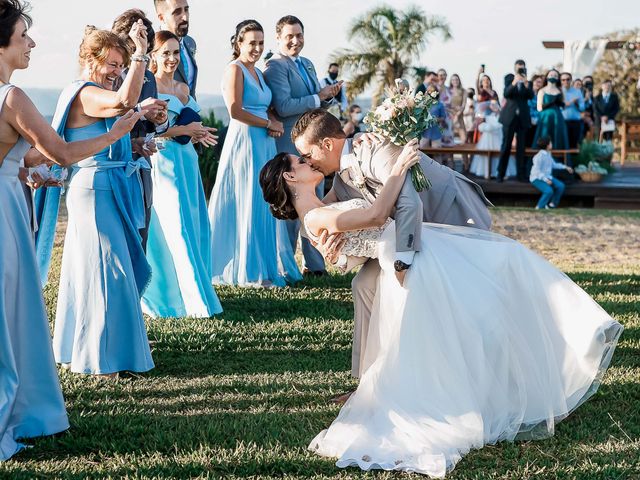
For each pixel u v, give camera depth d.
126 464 3.61
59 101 4.63
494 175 16.78
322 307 6.57
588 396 4.14
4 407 3.73
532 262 4.12
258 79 7.28
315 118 4.03
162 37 5.97
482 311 3.88
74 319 4.95
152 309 6.24
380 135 3.96
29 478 3.48
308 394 4.52
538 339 4.01
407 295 3.87
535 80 17.23
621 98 24.34
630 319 6.22
